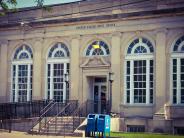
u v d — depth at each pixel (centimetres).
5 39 3491
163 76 2830
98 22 3088
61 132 2572
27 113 3127
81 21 3141
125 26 2989
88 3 3180
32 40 3372
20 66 3438
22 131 2822
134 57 2964
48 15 3347
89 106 3131
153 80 2884
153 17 2886
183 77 2802
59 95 3234
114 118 2839
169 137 2361
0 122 2941
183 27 2794
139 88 2938
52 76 3275
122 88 2975
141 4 2980
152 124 2808
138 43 2967
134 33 2959
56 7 3306
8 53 3481
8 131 2789
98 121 2361
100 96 3161
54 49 3294
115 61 3006
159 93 2828
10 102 3353
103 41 3084
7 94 3459
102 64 3056
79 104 3109
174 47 2834
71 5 3250
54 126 2686
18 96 3419
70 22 3186
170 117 2780
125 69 2989
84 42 3148
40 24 3312
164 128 2764
